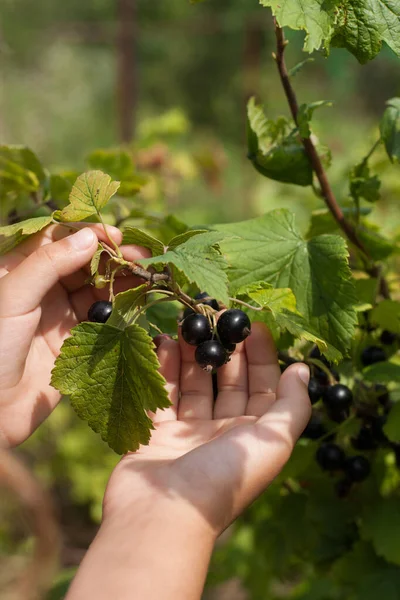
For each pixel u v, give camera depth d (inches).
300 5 14.7
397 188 30.8
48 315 16.8
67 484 42.5
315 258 16.6
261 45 84.0
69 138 96.7
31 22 91.9
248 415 15.7
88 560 12.8
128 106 52.3
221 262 13.9
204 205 65.1
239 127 99.5
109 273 15.2
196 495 13.6
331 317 16.1
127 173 21.9
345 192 21.9
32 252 16.3
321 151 18.4
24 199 22.2
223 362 14.6
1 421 15.9
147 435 14.3
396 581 19.3
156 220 20.0
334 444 17.9
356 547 19.8
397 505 19.2
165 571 12.6
